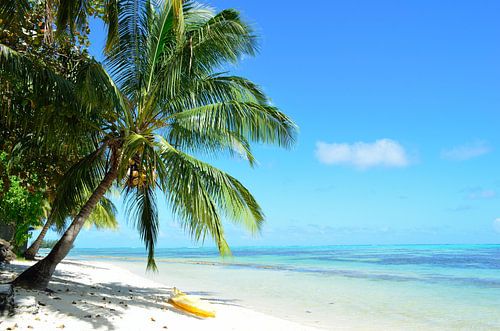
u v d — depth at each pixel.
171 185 10.30
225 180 10.80
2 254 17.67
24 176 12.68
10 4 8.02
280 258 61.97
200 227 10.70
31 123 10.87
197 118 10.92
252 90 12.34
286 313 12.41
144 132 11.40
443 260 50.69
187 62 10.97
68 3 7.92
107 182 11.11
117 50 11.19
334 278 24.80
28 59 9.10
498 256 64.06
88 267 26.50
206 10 12.73
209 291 17.45
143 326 7.87
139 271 28.73
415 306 14.16
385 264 42.09
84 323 7.34
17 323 6.73
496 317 12.15
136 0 11.22
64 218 11.67
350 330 10.12
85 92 9.13
